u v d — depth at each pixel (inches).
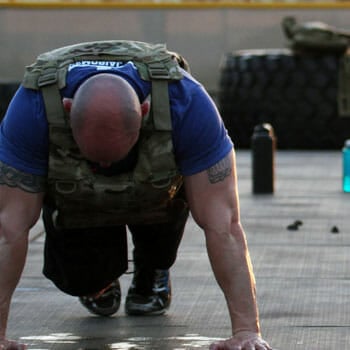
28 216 253.8
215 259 257.3
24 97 245.4
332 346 281.7
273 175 623.2
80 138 233.8
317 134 911.7
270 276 378.3
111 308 317.7
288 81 908.6
